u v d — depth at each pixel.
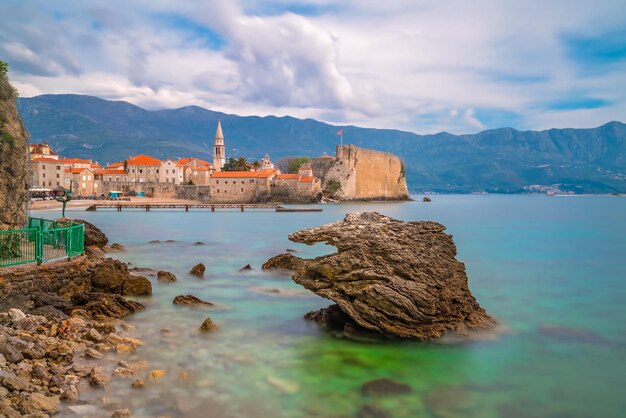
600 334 18.59
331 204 177.62
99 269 21.88
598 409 12.24
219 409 11.37
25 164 23.92
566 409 12.21
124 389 11.87
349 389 12.79
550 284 29.95
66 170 151.00
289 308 21.28
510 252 47.84
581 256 44.84
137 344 15.22
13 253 19.14
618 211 149.62
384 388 12.90
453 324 17.56
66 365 12.80
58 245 21.77
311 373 13.78
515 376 14.20
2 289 16.69
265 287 26.12
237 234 64.44
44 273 18.52
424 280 17.45
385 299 16.66
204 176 179.12
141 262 35.91
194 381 12.74
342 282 17.72
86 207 122.50
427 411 11.77
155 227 75.88
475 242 58.28
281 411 11.41
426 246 19.12
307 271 18.86
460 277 18.92
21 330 14.11
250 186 163.75
